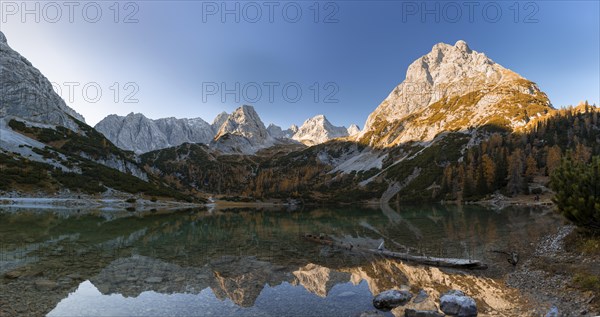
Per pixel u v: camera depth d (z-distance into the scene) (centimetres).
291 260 2481
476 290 1688
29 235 3419
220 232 4325
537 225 4122
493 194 12275
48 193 9300
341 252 2819
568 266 1870
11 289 1576
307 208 13325
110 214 6969
